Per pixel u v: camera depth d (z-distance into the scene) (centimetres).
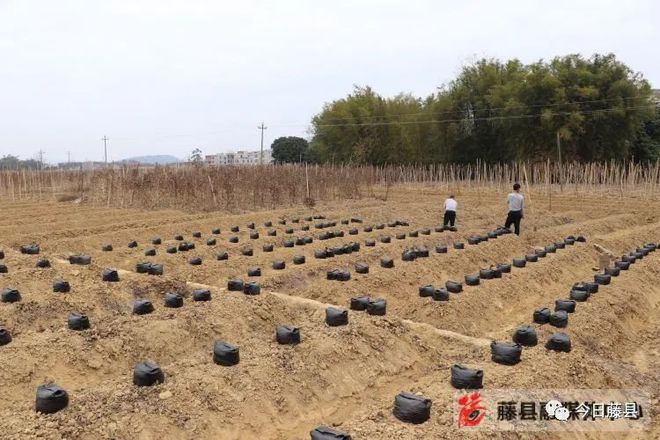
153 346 794
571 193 3403
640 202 2959
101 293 985
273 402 634
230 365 673
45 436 529
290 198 2903
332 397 677
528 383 672
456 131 5309
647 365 879
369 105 6041
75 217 2217
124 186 2680
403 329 832
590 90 4366
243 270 1341
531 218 2470
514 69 5256
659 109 5172
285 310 929
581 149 4600
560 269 1416
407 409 576
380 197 3522
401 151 5891
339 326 809
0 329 741
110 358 757
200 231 1959
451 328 1006
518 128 4756
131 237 1758
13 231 1856
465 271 1430
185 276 1266
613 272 1284
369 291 1184
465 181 4294
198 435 567
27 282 999
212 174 2680
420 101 5997
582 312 998
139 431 550
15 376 686
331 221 2238
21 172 3328
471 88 5278
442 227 1991
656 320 1117
